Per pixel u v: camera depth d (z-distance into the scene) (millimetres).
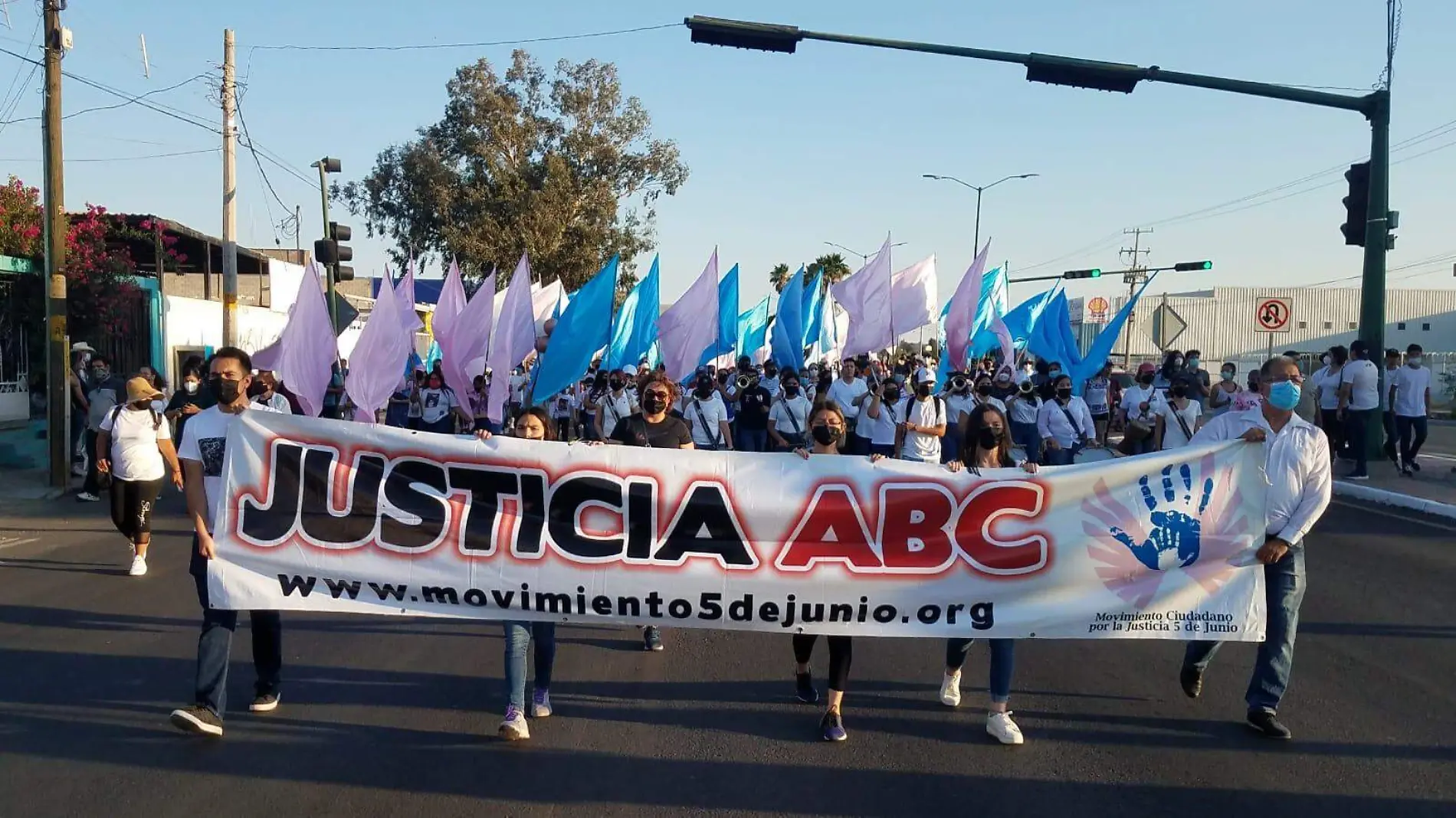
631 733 5391
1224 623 5547
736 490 5754
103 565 9469
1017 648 7086
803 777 4848
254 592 5500
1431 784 4766
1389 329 58750
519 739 5227
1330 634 7312
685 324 15070
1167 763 5027
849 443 14523
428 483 5738
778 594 5727
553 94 41375
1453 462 17172
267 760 4984
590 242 41000
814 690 5961
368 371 11078
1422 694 6039
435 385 17469
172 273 26438
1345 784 4773
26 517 12250
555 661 6688
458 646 6977
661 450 5797
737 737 5352
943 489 5723
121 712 5617
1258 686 5445
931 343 29719
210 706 5238
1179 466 5625
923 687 6223
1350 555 10055
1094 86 13570
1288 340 60219
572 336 12656
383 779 4773
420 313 32000
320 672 6363
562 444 5781
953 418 13688
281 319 27281
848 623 5695
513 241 38781
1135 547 5633
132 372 19688
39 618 7559
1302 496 5480
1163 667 6633
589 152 41125
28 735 5281
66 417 14258
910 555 5711
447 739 5277
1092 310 53750
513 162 40750
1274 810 4496
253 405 5848
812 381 20109
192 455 5504
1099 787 4742
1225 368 14820
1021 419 13398
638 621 5754
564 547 5754
